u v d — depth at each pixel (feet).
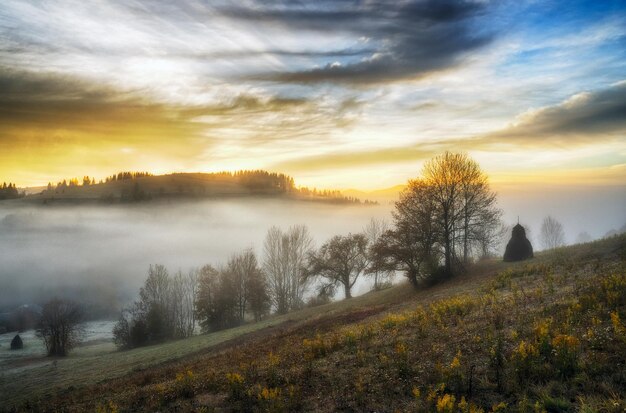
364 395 38.19
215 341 142.82
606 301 51.01
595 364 32.99
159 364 113.80
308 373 48.24
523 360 35.81
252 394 44.62
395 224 159.22
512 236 139.85
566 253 118.52
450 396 33.09
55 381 125.90
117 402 55.67
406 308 99.81
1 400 110.32
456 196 152.46
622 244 101.81
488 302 69.87
